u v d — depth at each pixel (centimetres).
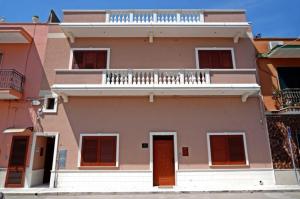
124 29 1316
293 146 1251
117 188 1141
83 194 1048
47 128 1253
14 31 1273
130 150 1221
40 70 1336
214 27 1305
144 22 1323
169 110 1273
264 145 1239
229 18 1377
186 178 1186
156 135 1251
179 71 1238
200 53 1369
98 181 1177
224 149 1230
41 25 1411
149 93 1234
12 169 1207
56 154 1212
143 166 1200
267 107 1305
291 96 1284
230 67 1352
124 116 1264
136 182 1178
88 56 1359
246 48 1379
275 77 1356
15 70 1276
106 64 1341
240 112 1277
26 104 1290
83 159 1209
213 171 1195
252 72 1241
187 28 1309
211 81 1225
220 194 1026
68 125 1255
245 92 1235
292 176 1202
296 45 1266
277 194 1016
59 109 1276
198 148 1227
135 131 1245
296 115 1292
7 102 1295
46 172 1361
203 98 1291
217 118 1266
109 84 1208
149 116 1265
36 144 1256
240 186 1159
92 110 1273
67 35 1363
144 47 1374
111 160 1210
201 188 1123
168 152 1246
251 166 1207
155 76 1227
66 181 1178
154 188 1129
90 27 1301
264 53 1371
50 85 1313
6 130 1220
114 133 1241
